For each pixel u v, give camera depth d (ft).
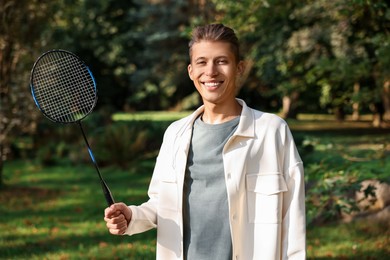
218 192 7.45
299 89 29.09
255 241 7.41
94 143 50.14
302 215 7.42
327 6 23.93
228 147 7.49
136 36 102.12
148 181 40.93
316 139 17.84
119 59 109.40
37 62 8.83
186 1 90.33
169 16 94.99
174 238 7.80
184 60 98.89
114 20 103.91
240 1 21.54
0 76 33.94
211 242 7.42
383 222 22.62
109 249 21.04
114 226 7.75
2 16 33.06
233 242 7.29
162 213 7.92
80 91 8.86
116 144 47.52
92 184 39.45
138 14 99.45
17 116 34.19
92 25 100.17
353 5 18.42
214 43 7.52
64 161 50.39
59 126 56.49
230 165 7.42
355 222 23.22
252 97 103.24
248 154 7.48
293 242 7.33
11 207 30.60
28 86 34.78
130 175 44.29
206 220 7.45
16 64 34.81
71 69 8.85
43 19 35.83
